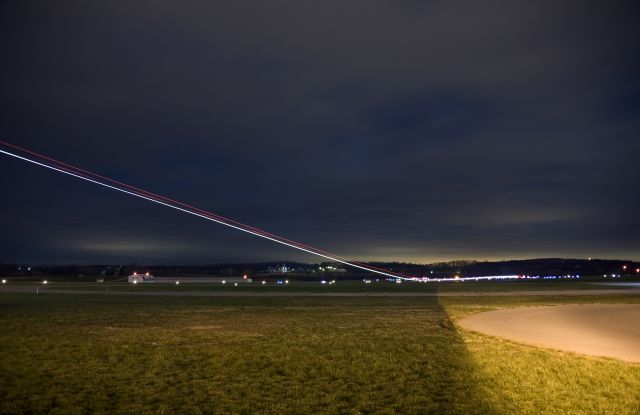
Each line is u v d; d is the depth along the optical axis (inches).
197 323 1210.6
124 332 1053.2
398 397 585.3
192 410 538.6
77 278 5388.8
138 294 2383.1
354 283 4116.6
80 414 523.8
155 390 608.7
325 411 536.7
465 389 618.5
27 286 3341.5
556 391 611.5
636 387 630.5
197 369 713.0
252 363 751.7
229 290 2815.0
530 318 1317.7
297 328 1119.6
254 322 1234.0
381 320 1273.4
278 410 539.8
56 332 1047.0
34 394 590.6
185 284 3860.7
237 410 539.5
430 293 2437.3
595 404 565.6
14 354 810.2
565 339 981.2
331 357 794.2
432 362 758.5
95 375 676.1
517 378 668.1
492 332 1063.0
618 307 1615.4
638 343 944.9
